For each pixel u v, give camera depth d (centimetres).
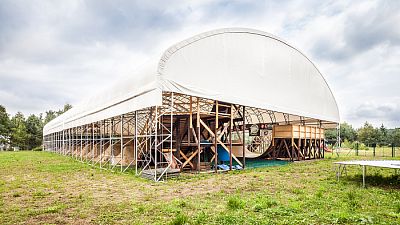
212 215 519
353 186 824
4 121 5388
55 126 3419
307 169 1305
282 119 2353
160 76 1018
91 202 654
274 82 1548
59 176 1128
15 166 1559
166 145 1327
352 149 3656
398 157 2119
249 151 2484
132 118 1770
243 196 693
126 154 1568
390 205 595
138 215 534
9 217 540
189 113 1199
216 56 1225
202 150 1348
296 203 594
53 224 491
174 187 841
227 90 1259
